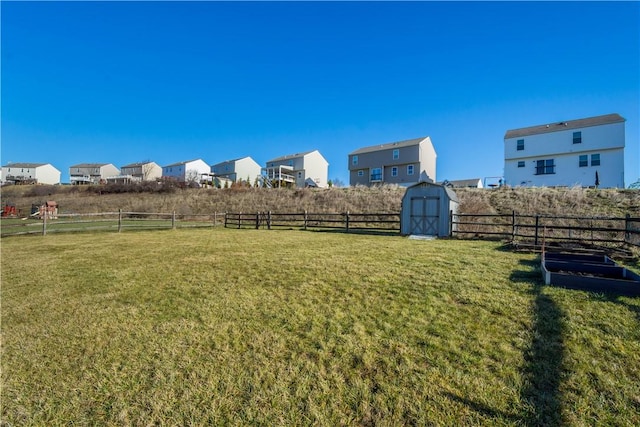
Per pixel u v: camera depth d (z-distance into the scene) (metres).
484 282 4.39
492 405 1.94
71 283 4.82
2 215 26.52
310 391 2.12
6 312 3.62
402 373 2.28
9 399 2.12
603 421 1.79
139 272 5.49
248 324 3.20
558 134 23.44
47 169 64.75
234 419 1.90
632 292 3.68
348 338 2.82
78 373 2.40
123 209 27.50
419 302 3.67
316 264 5.83
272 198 25.12
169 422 1.89
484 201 15.89
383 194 20.70
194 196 29.09
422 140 28.91
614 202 13.02
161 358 2.58
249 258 6.62
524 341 2.67
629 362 2.33
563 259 5.69
